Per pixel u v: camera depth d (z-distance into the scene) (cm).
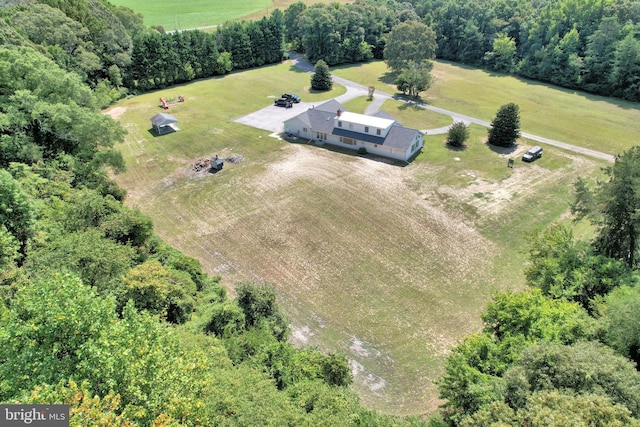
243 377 1600
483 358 1844
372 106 6209
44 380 1102
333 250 3114
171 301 2173
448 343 2356
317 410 1509
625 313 1825
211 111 5897
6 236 2077
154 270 2214
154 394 1170
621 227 2491
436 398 2028
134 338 1279
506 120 4731
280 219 3478
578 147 4859
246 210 3606
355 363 2238
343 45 8562
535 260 2589
